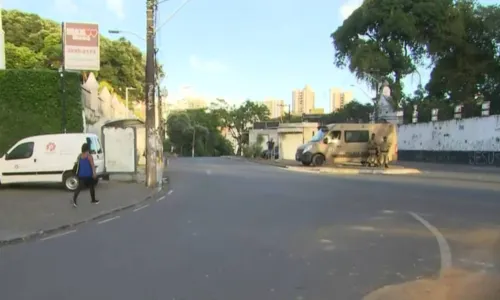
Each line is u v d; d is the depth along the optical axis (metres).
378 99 58.03
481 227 10.48
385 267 7.20
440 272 6.95
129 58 61.09
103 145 22.95
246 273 6.84
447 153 47.78
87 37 24.39
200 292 5.97
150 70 19.89
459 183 20.95
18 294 5.94
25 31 53.09
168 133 96.25
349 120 71.94
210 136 102.88
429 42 60.31
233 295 5.85
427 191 17.64
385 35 58.78
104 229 10.53
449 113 48.78
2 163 18.17
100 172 19.61
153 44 19.97
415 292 6.02
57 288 6.17
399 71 58.44
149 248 8.47
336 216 11.98
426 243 8.87
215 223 10.99
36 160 18.08
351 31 61.44
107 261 7.57
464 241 9.05
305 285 6.27
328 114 85.38
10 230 10.24
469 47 60.25
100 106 30.62
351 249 8.36
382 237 9.39
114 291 6.02
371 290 6.08
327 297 5.80
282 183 20.95
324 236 9.48
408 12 58.38
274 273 6.84
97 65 24.44
